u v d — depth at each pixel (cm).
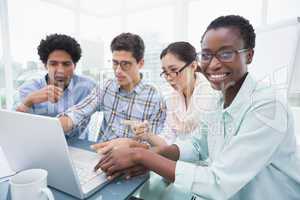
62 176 57
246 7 162
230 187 52
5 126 61
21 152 62
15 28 191
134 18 233
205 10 187
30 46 192
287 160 65
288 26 88
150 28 218
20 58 182
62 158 53
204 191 54
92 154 83
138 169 69
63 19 232
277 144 54
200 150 87
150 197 70
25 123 54
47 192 51
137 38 116
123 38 114
